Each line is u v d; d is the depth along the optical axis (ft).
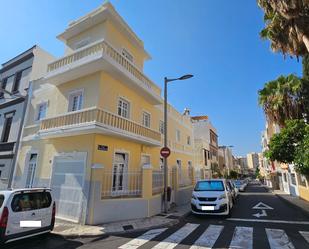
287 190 89.71
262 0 37.93
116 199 31.71
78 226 28.07
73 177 33.60
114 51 36.09
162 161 55.36
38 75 53.11
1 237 18.95
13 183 44.39
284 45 38.45
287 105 49.01
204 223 30.89
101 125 31.07
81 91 37.96
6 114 54.90
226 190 37.81
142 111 47.98
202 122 139.95
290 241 21.67
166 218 33.12
